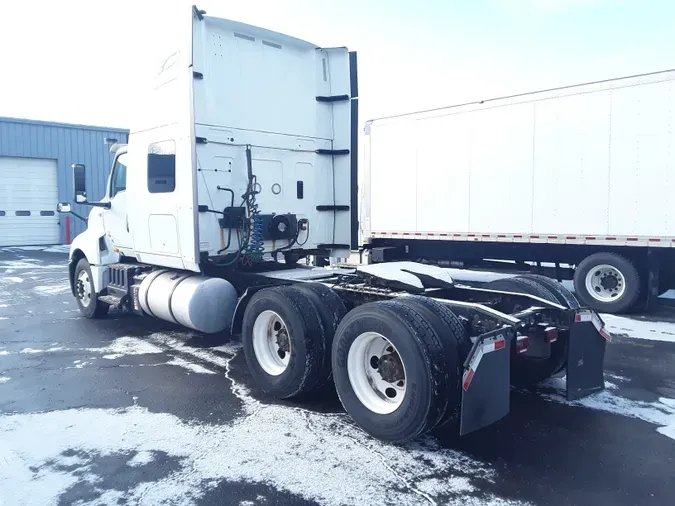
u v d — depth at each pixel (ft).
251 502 10.53
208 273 21.18
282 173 21.58
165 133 20.12
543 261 33.50
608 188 29.07
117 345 22.63
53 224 77.97
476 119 33.96
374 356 13.71
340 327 14.01
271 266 21.83
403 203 38.14
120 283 24.56
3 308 31.19
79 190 24.43
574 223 30.37
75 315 29.04
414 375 12.05
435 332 12.23
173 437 13.50
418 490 10.93
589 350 14.89
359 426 13.79
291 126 21.80
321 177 22.98
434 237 36.58
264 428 14.02
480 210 34.19
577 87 29.73
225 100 19.75
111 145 25.38
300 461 12.17
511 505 10.37
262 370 16.33
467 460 12.21
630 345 22.20
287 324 15.34
